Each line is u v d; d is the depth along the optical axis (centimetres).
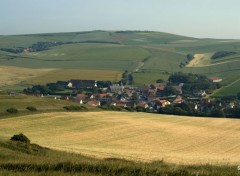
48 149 5272
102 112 13888
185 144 9212
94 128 10650
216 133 11044
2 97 13662
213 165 3027
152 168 2558
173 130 11112
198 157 6862
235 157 7369
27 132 9575
